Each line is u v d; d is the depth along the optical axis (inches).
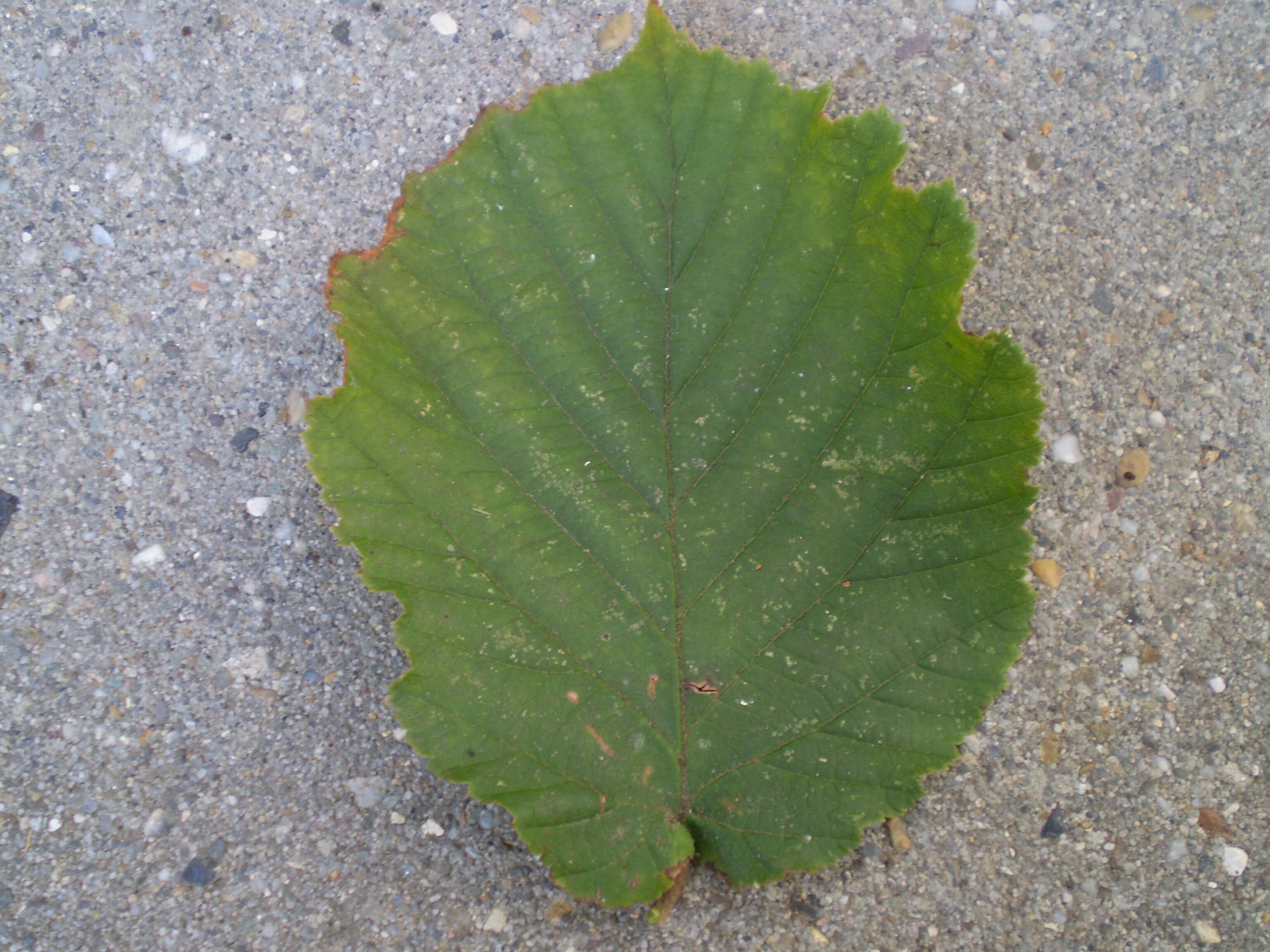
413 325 7.7
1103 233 8.7
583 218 7.7
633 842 7.6
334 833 8.2
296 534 8.4
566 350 7.7
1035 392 7.6
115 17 8.6
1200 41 8.7
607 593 7.6
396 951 8.1
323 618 8.4
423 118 8.6
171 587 8.4
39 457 8.5
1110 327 8.6
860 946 8.1
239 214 8.6
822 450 7.6
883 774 7.6
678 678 7.7
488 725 7.6
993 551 7.6
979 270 8.6
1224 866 8.3
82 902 8.2
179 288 8.5
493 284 7.7
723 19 8.7
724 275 7.7
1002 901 8.2
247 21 8.6
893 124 7.6
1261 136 8.7
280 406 8.5
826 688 7.7
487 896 8.2
